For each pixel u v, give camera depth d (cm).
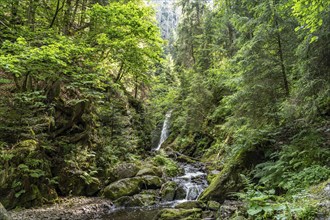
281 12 769
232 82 975
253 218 510
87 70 1079
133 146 1634
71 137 1212
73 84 1062
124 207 1023
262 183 742
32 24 1110
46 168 1026
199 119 1834
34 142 1004
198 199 938
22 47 795
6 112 959
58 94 1198
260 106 809
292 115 697
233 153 925
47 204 962
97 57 1301
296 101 659
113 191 1105
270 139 816
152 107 2461
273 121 842
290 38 781
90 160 1239
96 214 920
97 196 1134
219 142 1677
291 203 489
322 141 666
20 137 1005
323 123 739
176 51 2972
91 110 1417
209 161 1606
